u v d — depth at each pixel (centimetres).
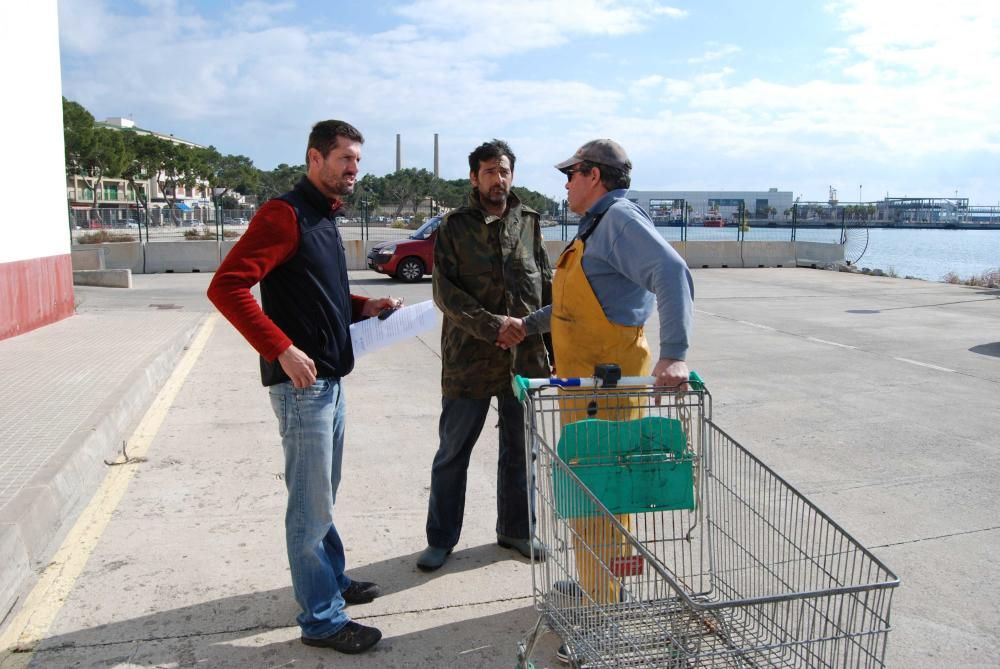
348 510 448
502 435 383
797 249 2384
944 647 311
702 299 1516
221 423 618
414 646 311
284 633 317
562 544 268
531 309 371
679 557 354
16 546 354
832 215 2672
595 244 292
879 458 543
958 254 3462
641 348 306
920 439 589
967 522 434
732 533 285
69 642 307
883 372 831
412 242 1817
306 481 293
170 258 2119
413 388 753
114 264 2091
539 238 382
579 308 299
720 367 855
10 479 424
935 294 1612
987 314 1301
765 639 244
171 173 7475
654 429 277
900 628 324
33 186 992
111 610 332
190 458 531
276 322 290
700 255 2347
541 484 271
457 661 301
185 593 347
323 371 293
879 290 1695
